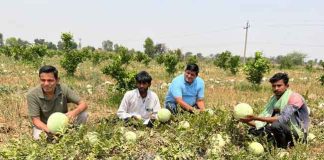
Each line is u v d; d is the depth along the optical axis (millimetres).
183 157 5434
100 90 13000
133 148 5395
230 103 12195
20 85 13289
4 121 8062
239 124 6875
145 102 7461
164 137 5902
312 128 7941
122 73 11977
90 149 5301
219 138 6004
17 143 5293
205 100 12469
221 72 29812
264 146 6160
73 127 5828
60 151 5070
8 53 31438
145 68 30219
